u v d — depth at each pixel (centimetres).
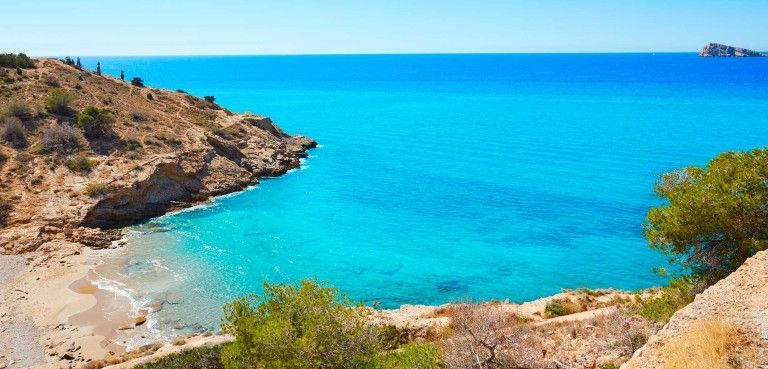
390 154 9456
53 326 3503
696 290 2075
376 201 6656
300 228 5672
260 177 7794
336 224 5803
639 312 2253
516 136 10894
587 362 1891
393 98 19000
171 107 9012
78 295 3962
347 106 16625
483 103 17012
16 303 3781
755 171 2000
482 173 7881
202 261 4738
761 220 1930
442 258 4853
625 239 5181
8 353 3170
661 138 10000
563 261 4722
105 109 7581
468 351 1978
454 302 3497
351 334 1822
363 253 4991
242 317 1881
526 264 4678
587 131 11162
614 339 1994
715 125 11162
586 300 3291
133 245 5078
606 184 7062
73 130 6669
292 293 1945
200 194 6650
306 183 7562
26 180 5753
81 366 2988
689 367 1223
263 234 5478
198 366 2603
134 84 9888
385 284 4344
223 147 7844
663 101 16100
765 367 1145
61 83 8212
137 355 3044
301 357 1678
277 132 9900
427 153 9481
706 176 2155
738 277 1545
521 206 6297
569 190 6844
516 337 2066
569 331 2277
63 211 5381
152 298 3978
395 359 2252
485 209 6247
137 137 7050
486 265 4684
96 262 4609
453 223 5791
